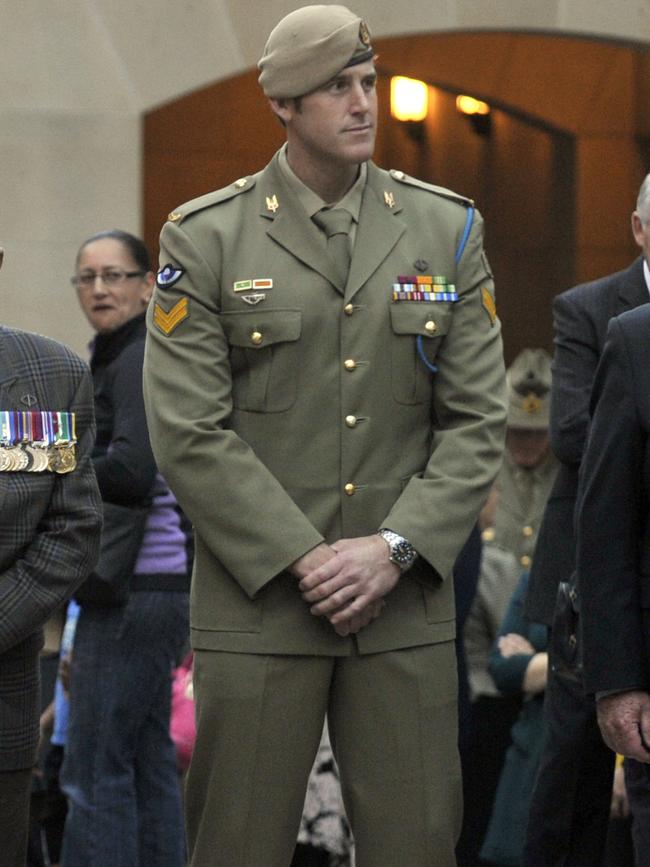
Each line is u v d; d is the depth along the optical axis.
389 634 16.78
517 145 44.50
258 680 16.64
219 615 16.78
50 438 15.80
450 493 16.86
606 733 15.34
